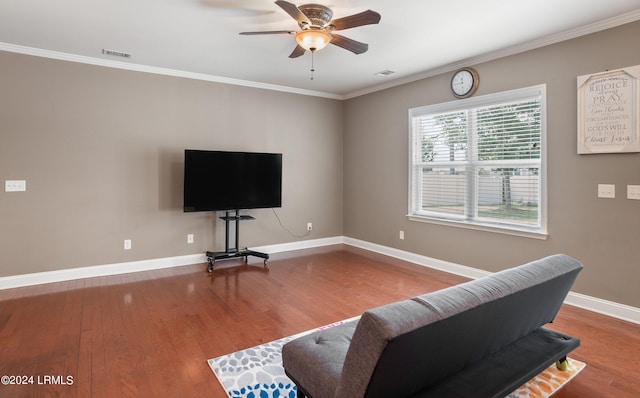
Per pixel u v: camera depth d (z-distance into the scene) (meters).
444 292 1.50
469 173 4.27
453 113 4.43
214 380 2.15
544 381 2.14
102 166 4.18
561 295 2.10
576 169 3.29
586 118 3.19
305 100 5.70
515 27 3.19
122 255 4.34
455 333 1.46
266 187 4.91
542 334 2.17
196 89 4.75
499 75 3.88
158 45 3.66
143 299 3.46
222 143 4.96
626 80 2.95
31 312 3.12
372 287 3.87
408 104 4.95
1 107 3.64
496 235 3.96
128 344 2.57
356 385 1.35
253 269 4.55
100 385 2.08
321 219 5.98
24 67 3.73
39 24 3.14
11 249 3.74
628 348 2.54
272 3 2.76
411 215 4.92
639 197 2.92
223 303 3.38
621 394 2.03
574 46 3.26
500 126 3.93
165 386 2.08
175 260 4.69
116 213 4.28
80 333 2.73
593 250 3.21
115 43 3.61
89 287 3.79
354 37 3.42
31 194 3.81
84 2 2.73
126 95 4.29
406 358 1.34
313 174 5.85
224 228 5.04
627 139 2.95
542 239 3.55
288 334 2.75
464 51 3.83
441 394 1.58
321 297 3.56
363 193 5.75
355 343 1.34
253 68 4.48
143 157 4.42
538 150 3.61
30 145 3.79
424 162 4.82
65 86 3.94
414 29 3.24
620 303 3.05
